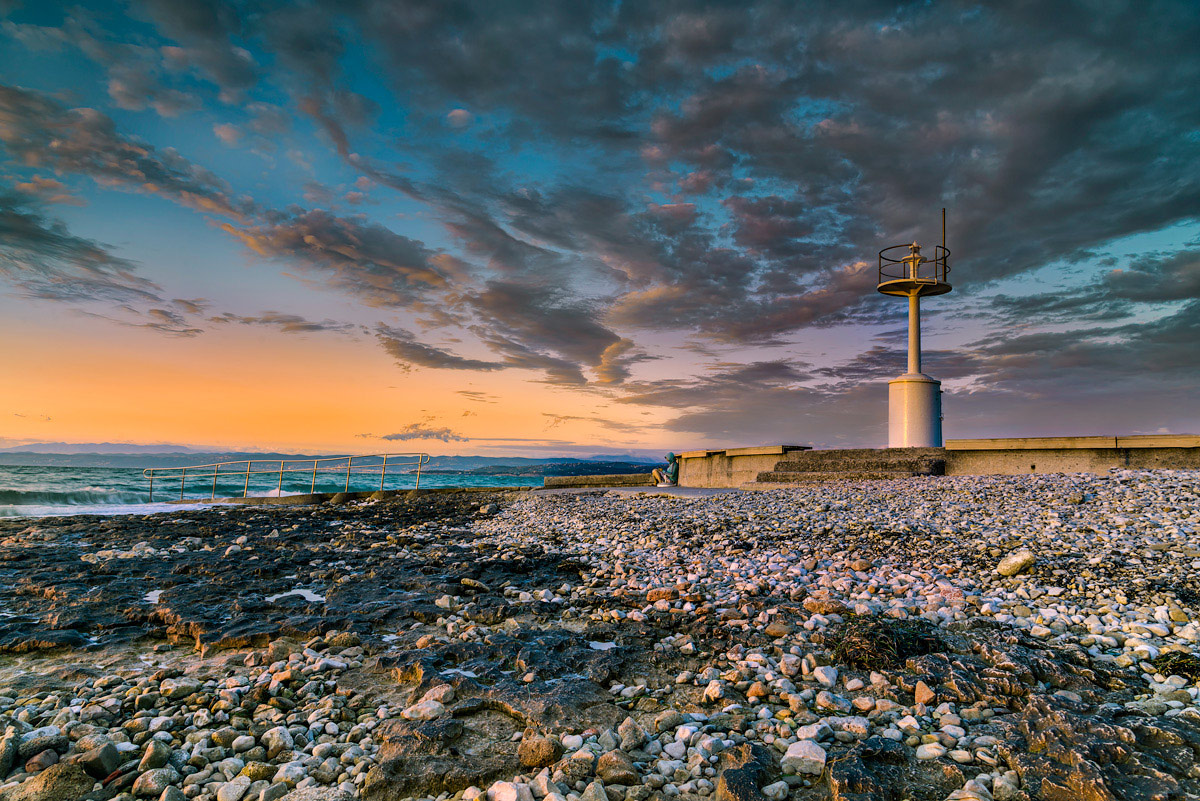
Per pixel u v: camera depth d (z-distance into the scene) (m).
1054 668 4.03
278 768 3.01
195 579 7.65
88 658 4.81
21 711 3.59
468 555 9.20
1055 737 3.07
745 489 16.23
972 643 4.56
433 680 4.12
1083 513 8.77
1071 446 13.94
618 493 17.72
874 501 11.37
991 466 15.24
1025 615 5.30
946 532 8.41
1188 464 12.42
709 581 6.82
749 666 4.38
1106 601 5.50
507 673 4.32
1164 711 3.45
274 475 45.72
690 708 3.80
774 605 5.83
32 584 7.16
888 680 4.03
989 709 3.58
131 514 16.77
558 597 6.57
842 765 2.86
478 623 5.73
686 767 3.03
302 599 6.50
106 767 2.94
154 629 5.48
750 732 3.42
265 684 4.13
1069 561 6.64
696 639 5.04
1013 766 2.92
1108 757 2.88
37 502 22.08
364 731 3.49
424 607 6.06
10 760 2.97
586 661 4.51
